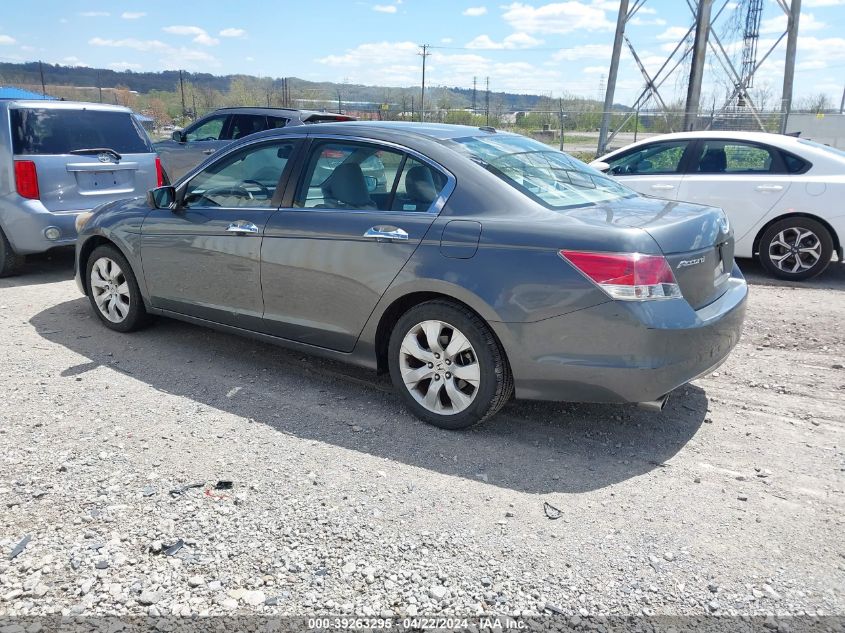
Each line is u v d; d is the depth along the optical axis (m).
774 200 7.53
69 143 7.29
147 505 3.08
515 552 2.81
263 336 4.63
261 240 4.40
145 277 5.20
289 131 4.54
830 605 2.54
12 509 3.03
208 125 11.97
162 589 2.55
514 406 4.27
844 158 7.44
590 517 3.08
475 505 3.16
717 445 3.80
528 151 4.36
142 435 3.77
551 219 3.53
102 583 2.58
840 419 4.14
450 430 3.90
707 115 20.19
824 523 3.06
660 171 8.20
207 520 2.98
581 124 24.89
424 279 3.73
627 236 3.34
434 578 2.65
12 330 5.58
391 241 3.85
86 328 5.68
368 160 4.14
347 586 2.60
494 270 3.54
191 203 4.95
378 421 4.02
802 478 3.45
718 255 3.94
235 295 4.64
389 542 2.86
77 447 3.61
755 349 5.39
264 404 4.23
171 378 4.62
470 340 3.68
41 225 6.96
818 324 6.02
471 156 3.94
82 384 4.48
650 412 4.21
